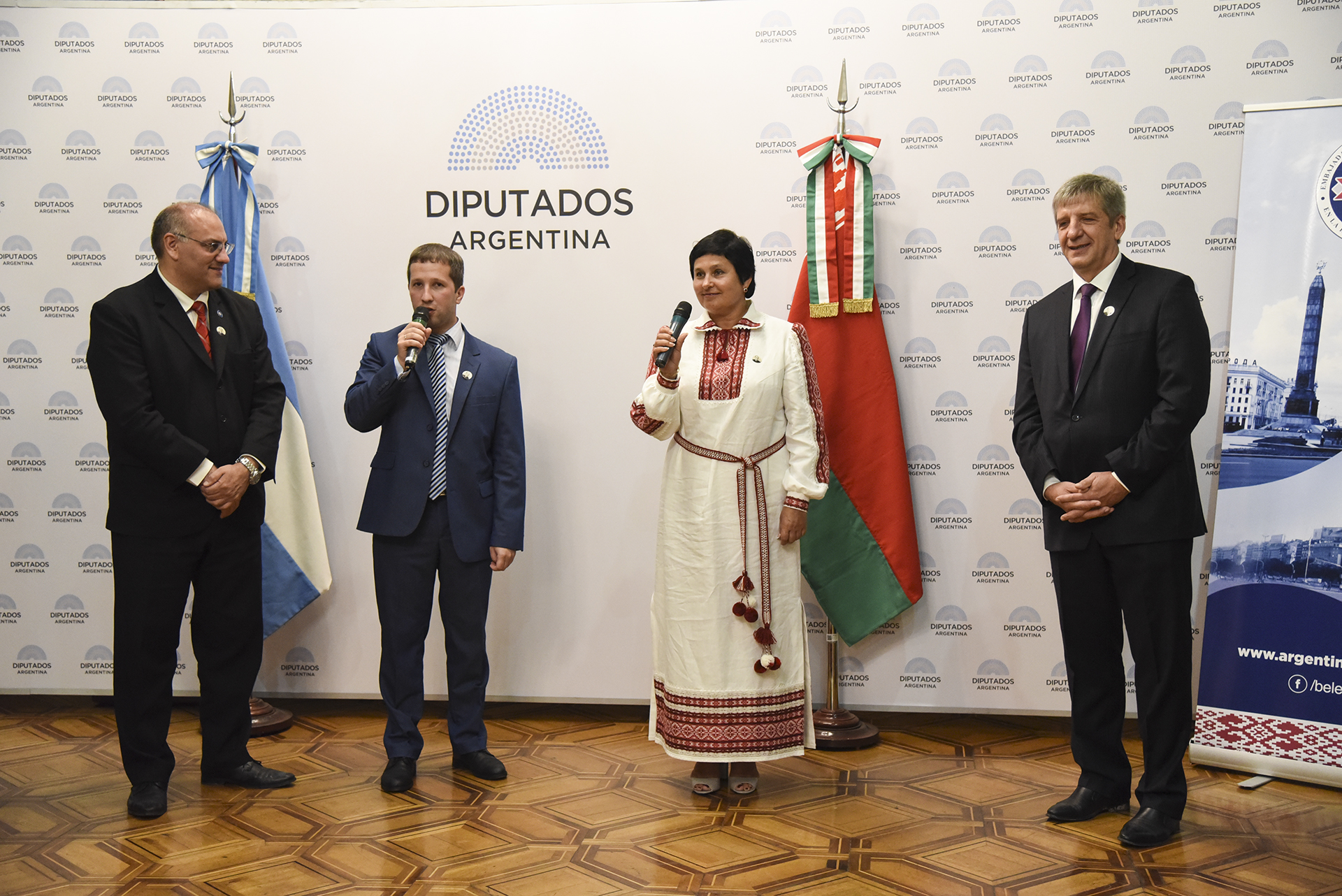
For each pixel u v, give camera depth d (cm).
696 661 288
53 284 374
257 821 280
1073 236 271
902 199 356
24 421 376
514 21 364
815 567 354
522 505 320
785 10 356
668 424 295
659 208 363
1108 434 267
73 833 273
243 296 332
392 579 308
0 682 383
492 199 367
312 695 378
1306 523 317
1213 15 341
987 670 361
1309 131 321
